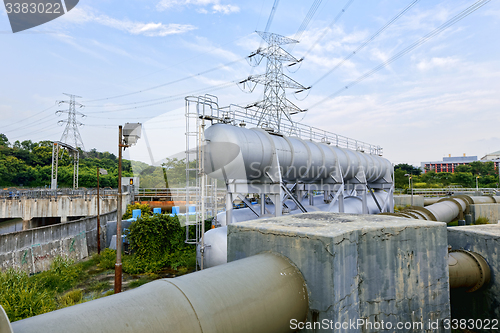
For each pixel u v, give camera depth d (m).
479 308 7.02
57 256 16.59
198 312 3.07
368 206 23.03
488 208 29.22
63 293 13.52
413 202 39.25
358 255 4.81
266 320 3.69
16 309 8.76
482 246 6.96
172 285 3.30
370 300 4.85
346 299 4.38
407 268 5.19
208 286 3.47
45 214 37.06
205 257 11.38
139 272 16.55
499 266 6.53
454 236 7.78
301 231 4.57
